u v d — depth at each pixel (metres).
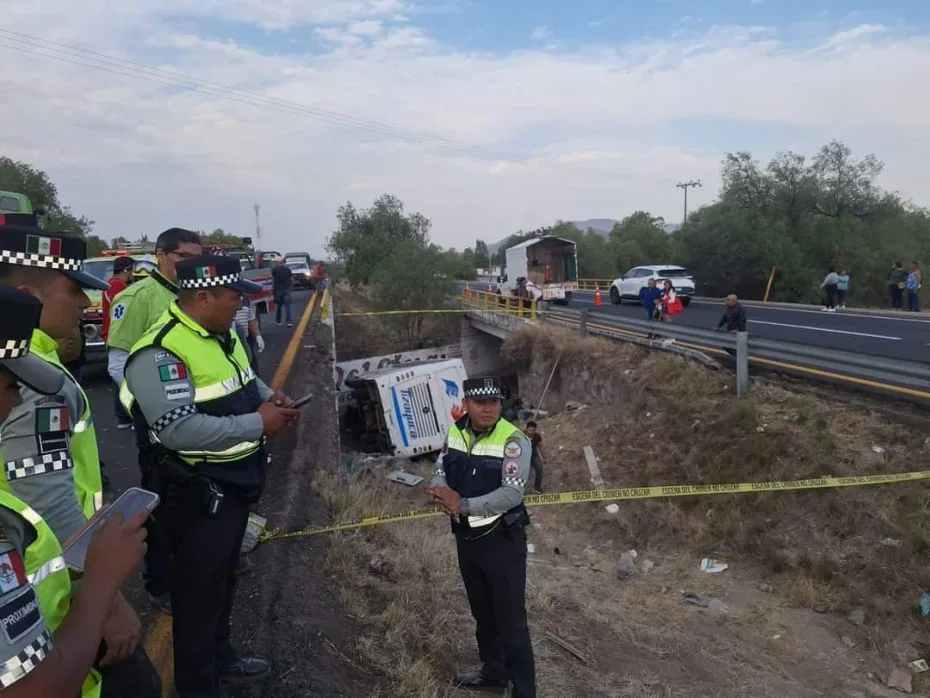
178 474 2.65
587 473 10.57
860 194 40.06
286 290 18.30
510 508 3.78
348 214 41.94
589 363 14.88
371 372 19.89
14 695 1.22
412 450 15.19
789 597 6.62
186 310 2.66
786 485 7.49
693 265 41.31
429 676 4.05
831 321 19.31
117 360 4.14
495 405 3.81
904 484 6.95
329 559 5.04
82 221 32.50
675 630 6.11
